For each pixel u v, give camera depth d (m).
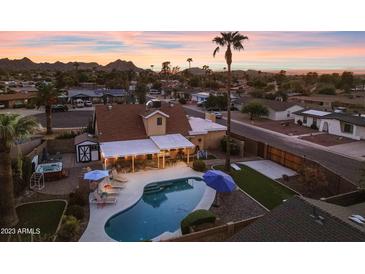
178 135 32.88
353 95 95.12
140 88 87.62
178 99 95.19
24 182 22.12
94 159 30.72
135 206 21.20
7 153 17.09
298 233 10.77
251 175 27.47
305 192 23.55
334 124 48.06
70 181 24.89
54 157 30.88
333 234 10.20
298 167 26.77
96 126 33.31
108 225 18.62
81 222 18.06
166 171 27.86
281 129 52.50
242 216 19.34
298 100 83.00
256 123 58.62
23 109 69.25
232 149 34.28
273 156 31.94
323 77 125.69
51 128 44.72
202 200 21.97
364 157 35.00
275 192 23.48
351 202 18.98
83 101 77.25
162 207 21.62
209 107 74.75
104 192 21.45
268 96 86.88
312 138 45.22
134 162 29.95
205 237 14.83
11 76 153.00
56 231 16.78
